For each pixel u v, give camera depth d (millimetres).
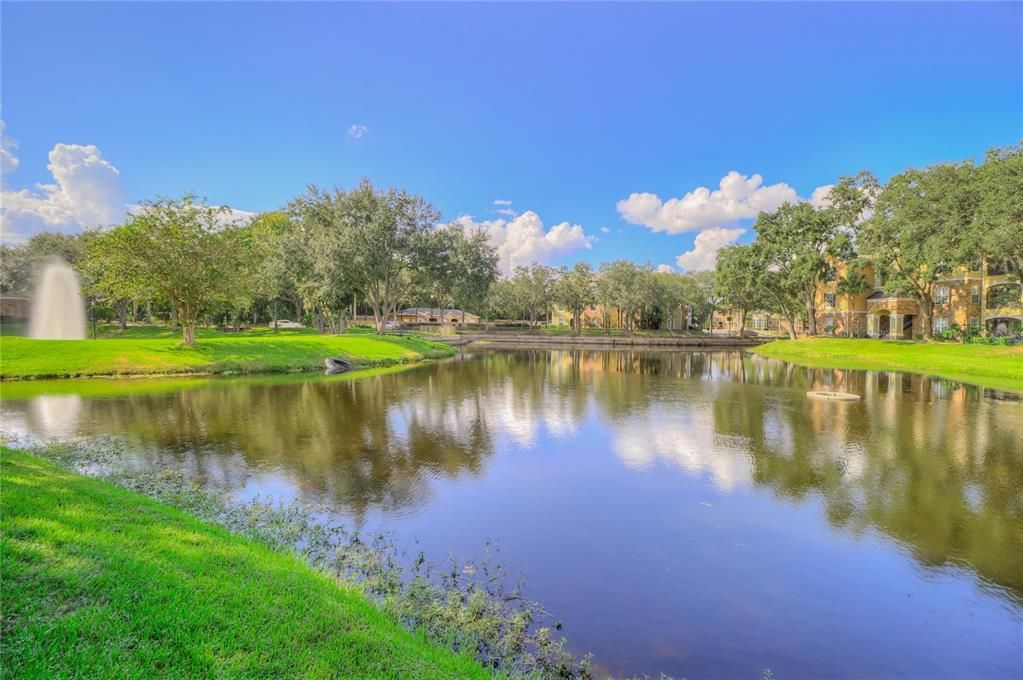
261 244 47000
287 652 3527
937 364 31000
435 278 46312
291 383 22719
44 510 5359
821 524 7902
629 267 70562
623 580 6254
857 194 48406
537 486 9570
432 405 17859
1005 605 5777
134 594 3885
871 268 60031
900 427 14703
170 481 9086
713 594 5965
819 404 18766
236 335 48906
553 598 5824
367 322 89625
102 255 27531
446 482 9711
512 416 16109
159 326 60438
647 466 10844
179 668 3141
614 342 66125
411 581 6031
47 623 3361
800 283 52281
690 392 21906
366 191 43375
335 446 12008
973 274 49656
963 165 35188
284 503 8328
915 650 5023
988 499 8875
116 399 17484
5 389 19109
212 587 4246
